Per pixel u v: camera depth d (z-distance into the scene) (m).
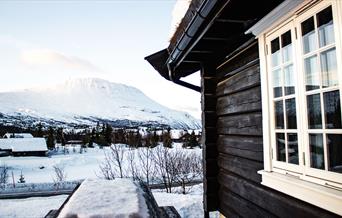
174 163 19.00
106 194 1.09
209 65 3.93
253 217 2.80
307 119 1.91
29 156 47.12
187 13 2.69
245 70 2.96
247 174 2.94
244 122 3.01
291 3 1.95
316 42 1.84
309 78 1.92
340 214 1.56
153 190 16.58
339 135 1.67
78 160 37.69
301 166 1.96
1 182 24.84
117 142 38.19
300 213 2.01
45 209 8.32
